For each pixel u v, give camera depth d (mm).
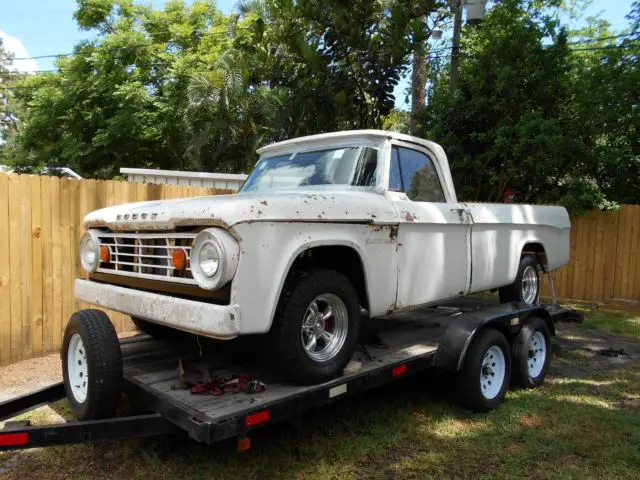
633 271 10281
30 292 5633
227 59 13828
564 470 3504
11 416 3459
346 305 3541
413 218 4168
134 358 4035
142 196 6621
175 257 3154
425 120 12328
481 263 5152
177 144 18500
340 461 3547
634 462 3619
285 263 3100
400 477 3387
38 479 3307
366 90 10688
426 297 4418
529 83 10922
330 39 10594
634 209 10219
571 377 5535
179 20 20172
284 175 4676
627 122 11031
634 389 5152
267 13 12875
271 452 3631
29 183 5586
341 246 3676
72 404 3541
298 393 3240
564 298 10750
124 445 3721
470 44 15117
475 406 4383
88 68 19047
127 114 17375
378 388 4957
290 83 12070
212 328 2852
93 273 4051
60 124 20188
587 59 15406
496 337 4520
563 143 9922
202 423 2740
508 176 10867
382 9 10195
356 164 4301
